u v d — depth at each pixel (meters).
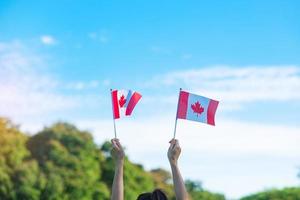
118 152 8.97
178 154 8.85
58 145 83.88
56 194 81.62
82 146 85.25
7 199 79.25
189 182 109.00
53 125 85.69
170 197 96.62
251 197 104.00
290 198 99.88
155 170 98.44
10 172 79.81
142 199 8.22
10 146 80.62
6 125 82.06
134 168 91.81
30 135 84.69
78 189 83.19
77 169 83.81
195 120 10.36
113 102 10.63
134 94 10.65
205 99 10.41
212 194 109.25
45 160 83.38
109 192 85.62
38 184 80.75
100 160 87.25
